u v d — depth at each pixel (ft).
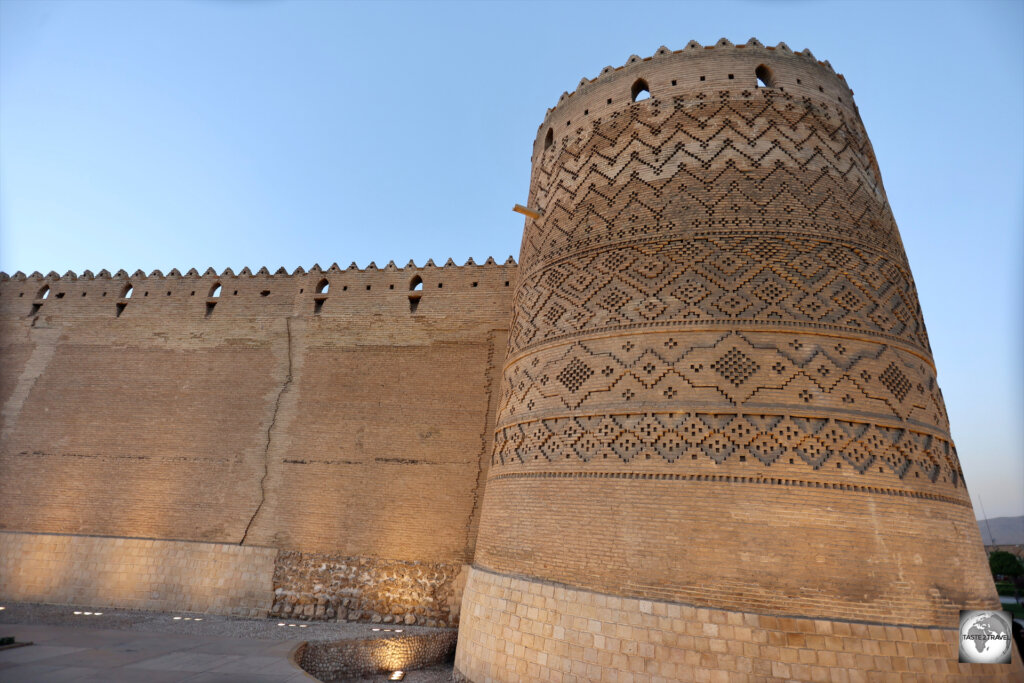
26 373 59.77
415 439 50.44
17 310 62.85
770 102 35.40
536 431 33.47
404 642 40.42
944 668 23.43
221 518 50.93
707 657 23.99
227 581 48.52
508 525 32.68
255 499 51.01
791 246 31.42
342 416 52.49
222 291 59.77
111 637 36.81
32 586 50.70
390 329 54.90
